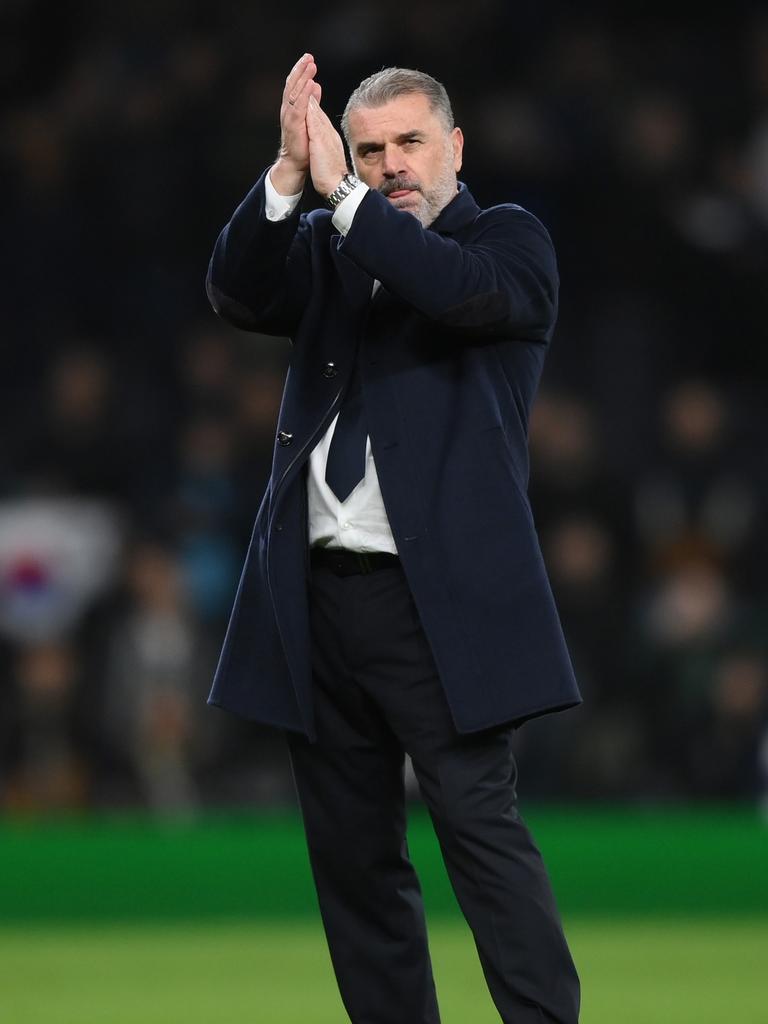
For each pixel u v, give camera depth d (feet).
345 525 39.58
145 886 82.48
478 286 38.83
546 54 147.43
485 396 39.73
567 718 111.55
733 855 83.35
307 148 39.55
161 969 66.80
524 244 40.55
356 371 40.73
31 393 135.33
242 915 82.38
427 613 38.63
